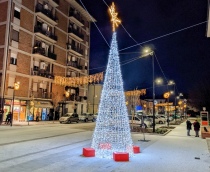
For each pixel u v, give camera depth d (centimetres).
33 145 1211
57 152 1037
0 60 2981
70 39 4488
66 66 4300
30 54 3388
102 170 746
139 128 2606
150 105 8044
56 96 3838
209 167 845
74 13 4525
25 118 3288
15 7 3128
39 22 3616
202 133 1922
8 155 931
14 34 3116
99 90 5897
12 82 3075
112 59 988
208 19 1195
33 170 718
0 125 2494
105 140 955
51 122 3384
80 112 4922
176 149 1266
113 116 963
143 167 810
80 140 1485
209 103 4184
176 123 4256
